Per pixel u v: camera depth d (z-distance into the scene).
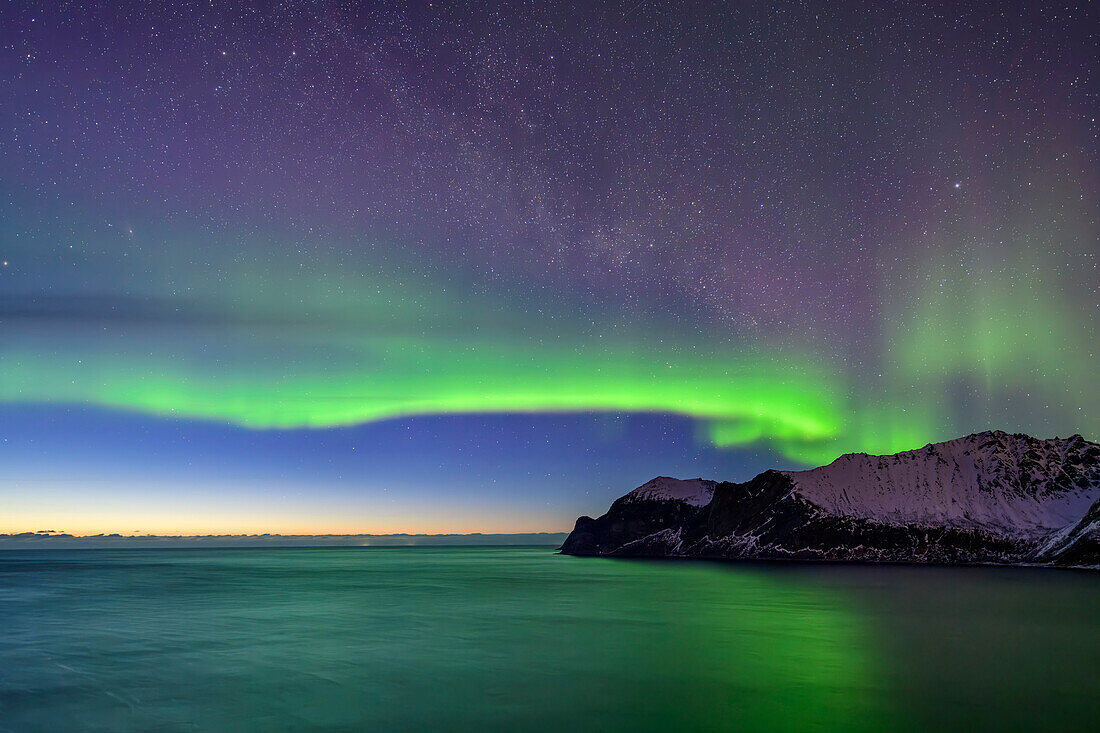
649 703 25.75
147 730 23.22
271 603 62.41
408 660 34.00
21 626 47.16
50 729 23.52
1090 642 37.81
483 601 63.66
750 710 24.66
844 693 26.80
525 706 25.55
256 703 26.20
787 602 61.19
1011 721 23.00
